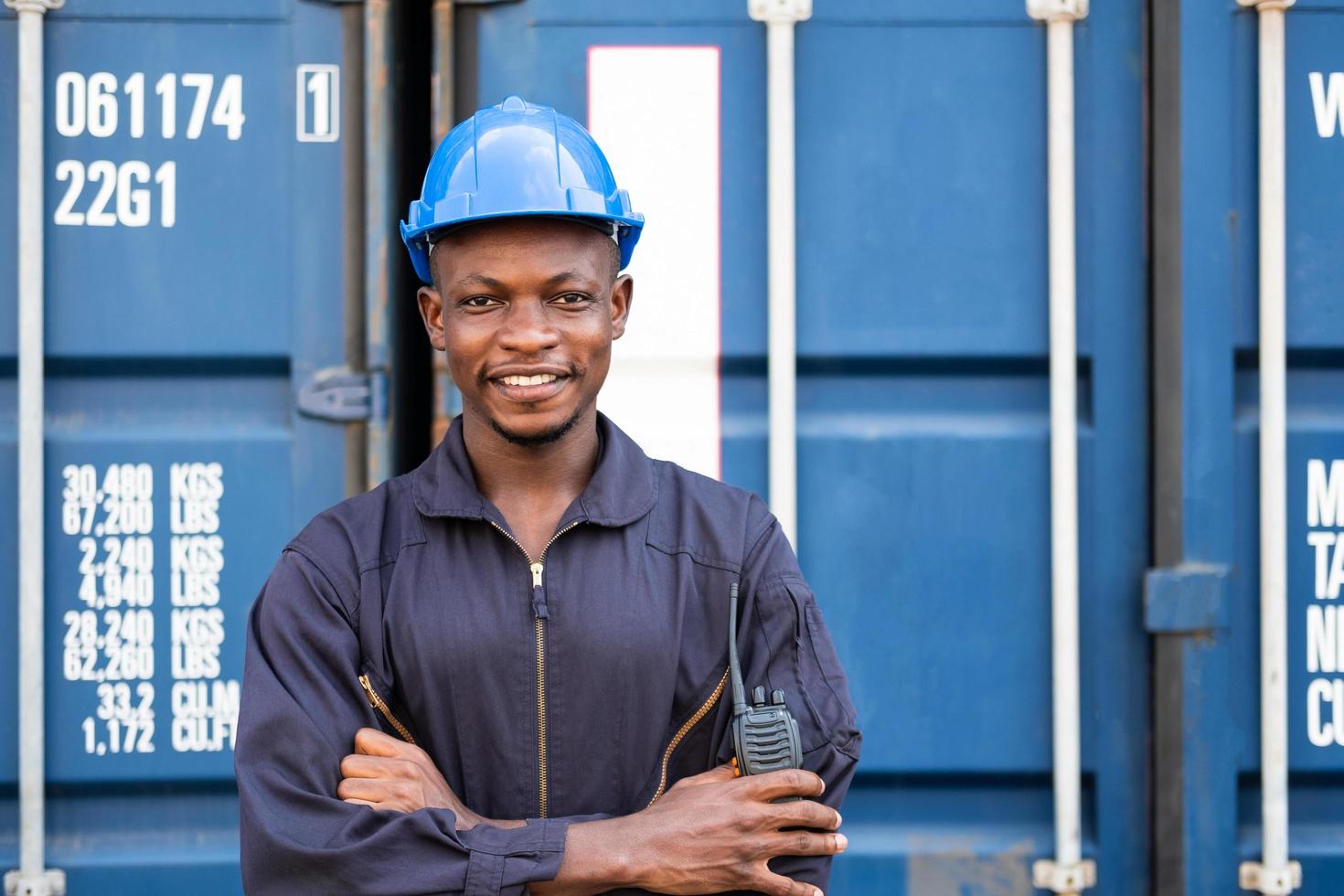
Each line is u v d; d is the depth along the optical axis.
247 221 2.11
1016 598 2.14
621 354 2.12
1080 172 2.17
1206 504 2.13
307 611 1.19
